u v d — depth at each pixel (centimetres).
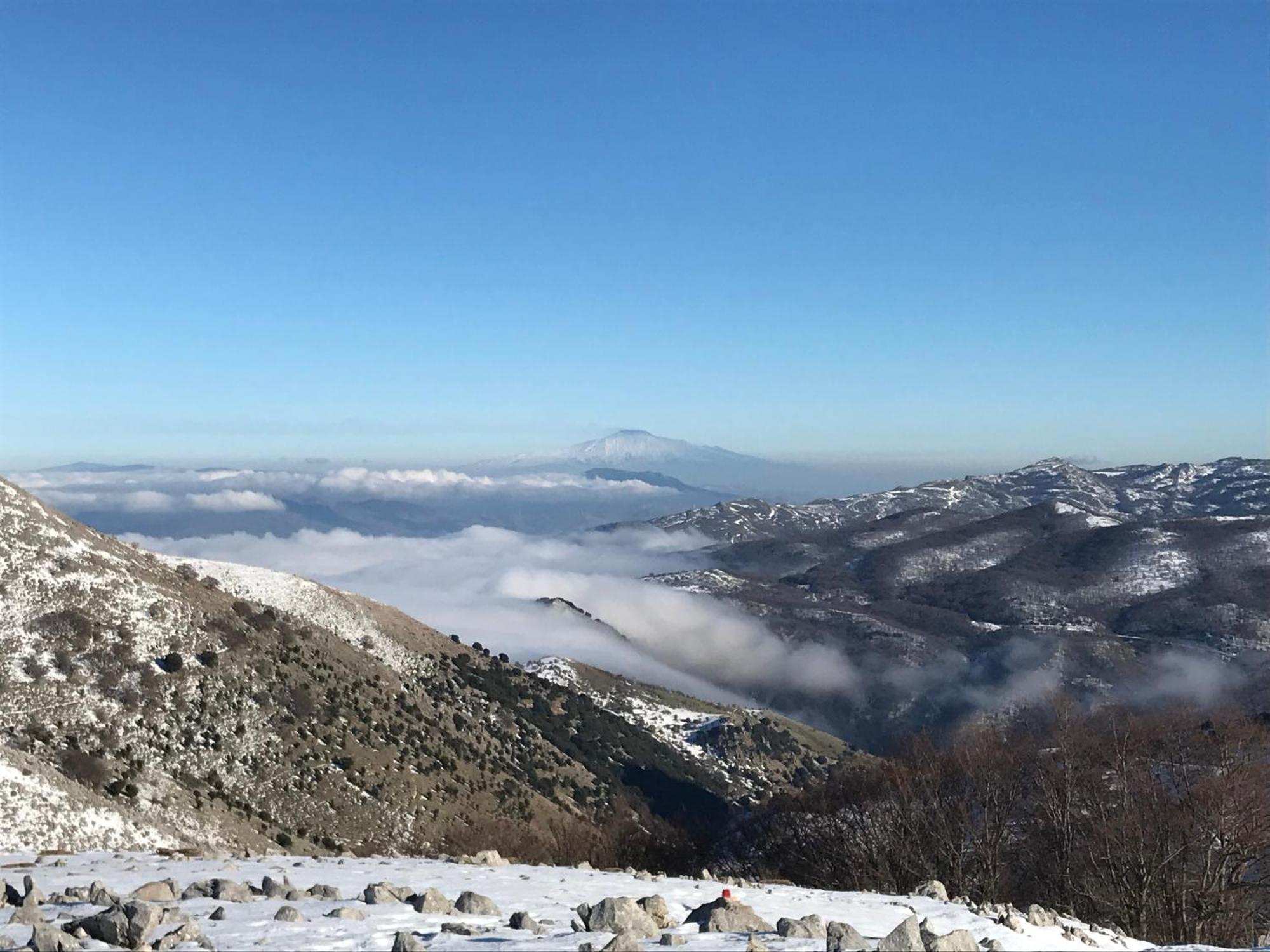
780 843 5397
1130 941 1752
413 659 12556
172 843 4469
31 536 8950
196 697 8181
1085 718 5284
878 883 4491
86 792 4506
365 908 1517
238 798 7325
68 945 1109
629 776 12562
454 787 9162
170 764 7219
